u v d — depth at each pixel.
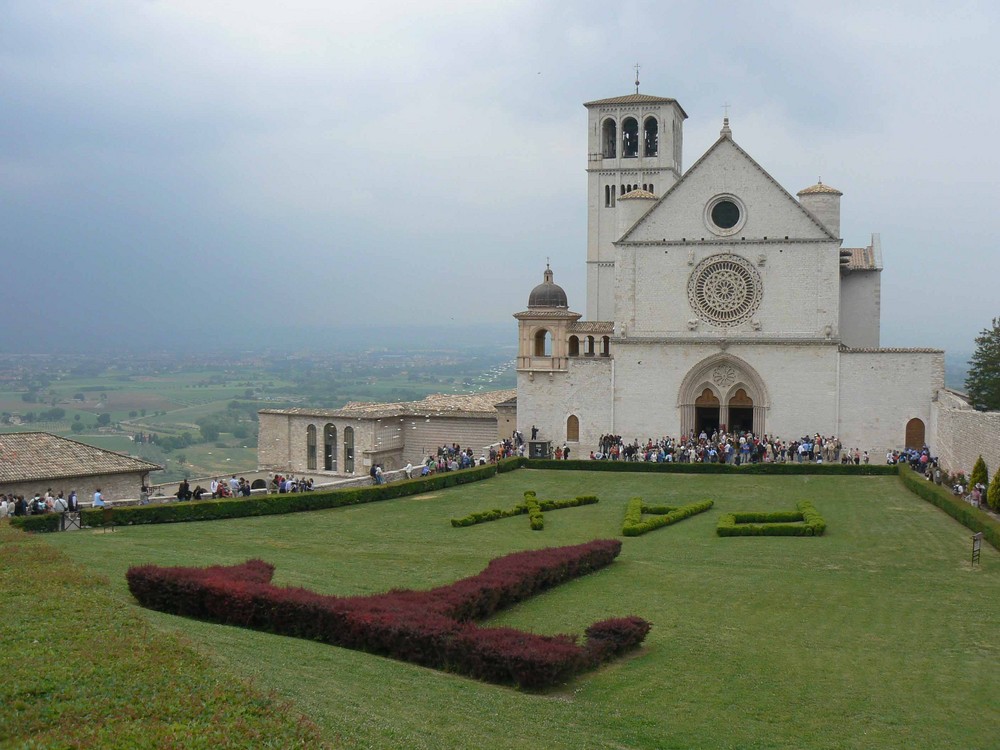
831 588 43.31
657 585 43.56
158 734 19.16
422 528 59.97
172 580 33.91
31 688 21.22
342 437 107.81
